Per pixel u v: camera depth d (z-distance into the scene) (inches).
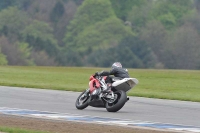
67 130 1326.3
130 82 1756.9
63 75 4274.1
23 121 1467.8
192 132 1362.0
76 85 3235.7
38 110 1752.0
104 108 1895.9
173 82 3811.5
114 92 1774.1
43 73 4453.7
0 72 4311.0
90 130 1332.4
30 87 2839.6
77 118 1572.3
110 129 1360.7
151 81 3890.3
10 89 2561.5
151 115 1728.6
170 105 2090.3
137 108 1935.3
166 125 1489.9
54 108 1830.7
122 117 1641.2
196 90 3132.4
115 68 1787.6
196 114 1807.3
